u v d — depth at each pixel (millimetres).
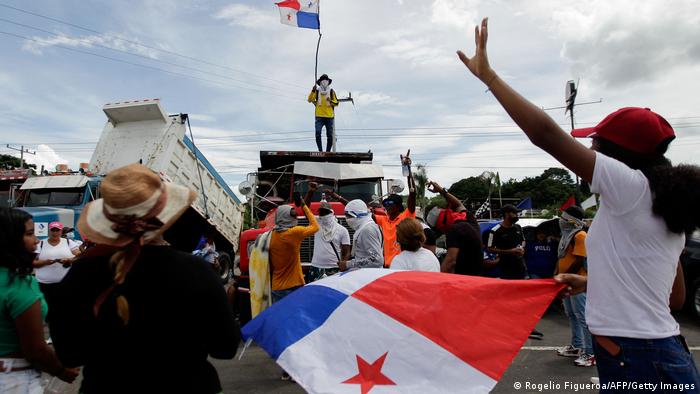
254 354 6023
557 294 2457
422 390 2316
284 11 11617
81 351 1708
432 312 2498
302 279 5402
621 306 1872
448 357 2383
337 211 7629
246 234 7055
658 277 1851
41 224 10352
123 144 12094
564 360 5465
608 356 1907
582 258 5578
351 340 2471
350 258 6617
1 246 2145
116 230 1636
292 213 5219
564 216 5746
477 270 5125
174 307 1689
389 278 2701
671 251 1860
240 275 7086
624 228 1869
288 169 9750
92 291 1706
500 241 6941
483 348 2385
